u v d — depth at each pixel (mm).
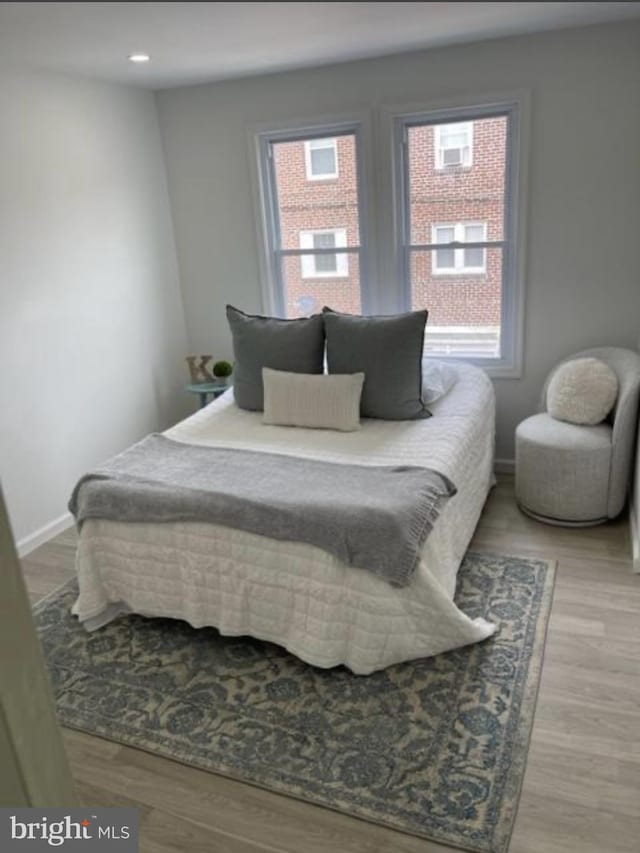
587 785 1766
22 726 689
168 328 4363
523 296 3611
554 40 3158
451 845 1623
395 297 3902
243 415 3414
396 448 2779
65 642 2543
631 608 2531
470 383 3465
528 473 3223
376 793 1781
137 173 3949
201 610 2408
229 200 4094
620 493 3127
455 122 3512
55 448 3492
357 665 2180
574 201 3381
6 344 3152
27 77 3148
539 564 2875
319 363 3338
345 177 3824
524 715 2018
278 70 3586
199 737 2023
